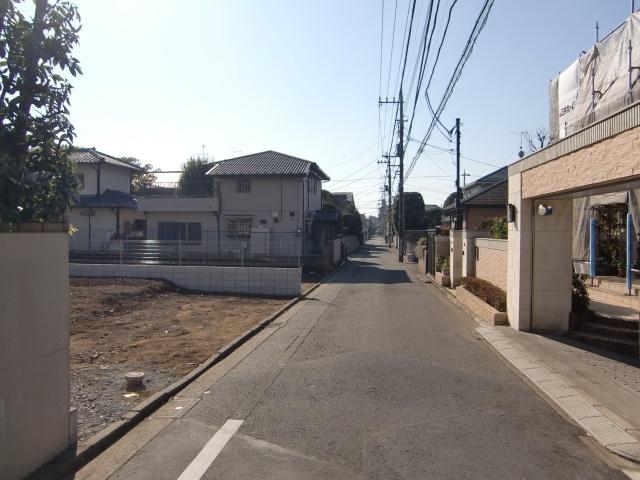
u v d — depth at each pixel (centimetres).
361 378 712
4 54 368
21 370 390
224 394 643
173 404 607
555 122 1492
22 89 393
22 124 388
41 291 416
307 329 1111
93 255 2547
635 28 1025
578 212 1519
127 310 1317
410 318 1256
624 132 650
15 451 383
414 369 762
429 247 2634
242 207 3200
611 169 685
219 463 443
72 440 461
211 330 1074
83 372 730
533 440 498
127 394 625
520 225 1041
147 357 825
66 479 413
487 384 687
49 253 427
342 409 584
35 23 395
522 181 1032
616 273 1377
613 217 1398
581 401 600
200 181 4103
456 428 527
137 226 3712
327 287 2062
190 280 1753
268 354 870
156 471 428
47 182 413
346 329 1104
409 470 430
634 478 421
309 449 473
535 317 1032
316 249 2834
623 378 696
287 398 625
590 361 791
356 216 6525
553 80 1503
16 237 385
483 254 1573
